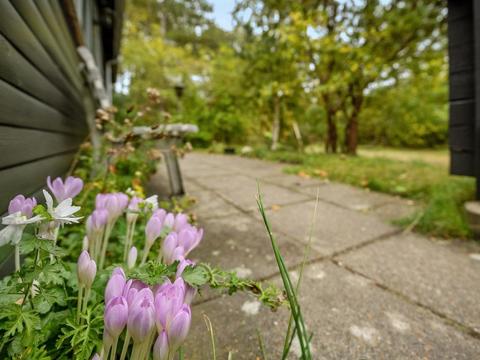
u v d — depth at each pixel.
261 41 8.03
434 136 13.32
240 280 0.80
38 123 1.38
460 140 2.46
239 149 9.33
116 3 4.86
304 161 5.88
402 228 2.25
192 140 10.92
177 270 0.67
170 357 0.51
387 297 1.31
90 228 0.88
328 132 8.16
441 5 5.63
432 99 12.98
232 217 2.43
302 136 10.95
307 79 7.35
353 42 6.18
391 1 6.19
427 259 1.71
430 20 5.83
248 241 1.92
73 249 1.30
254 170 5.25
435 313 1.20
